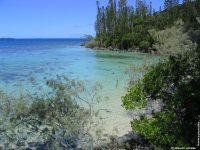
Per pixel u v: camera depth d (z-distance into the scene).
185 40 13.70
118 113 13.19
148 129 7.71
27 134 8.51
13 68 31.95
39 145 8.80
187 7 46.09
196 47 12.10
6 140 8.12
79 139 8.49
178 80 8.47
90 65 36.25
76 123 8.23
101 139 9.69
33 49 80.62
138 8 83.50
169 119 7.58
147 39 61.44
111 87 19.80
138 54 57.78
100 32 85.00
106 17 83.56
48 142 8.39
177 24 18.72
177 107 7.77
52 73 27.88
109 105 14.50
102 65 36.16
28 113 7.98
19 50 74.25
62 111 8.27
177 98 7.78
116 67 33.69
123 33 75.12
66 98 8.33
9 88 18.33
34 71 29.31
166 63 8.95
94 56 52.78
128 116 12.76
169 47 14.30
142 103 8.89
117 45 73.81
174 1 64.12
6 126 7.89
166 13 65.50
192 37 14.33
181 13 54.59
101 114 12.93
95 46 86.19
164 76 8.53
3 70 29.94
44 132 8.17
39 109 8.02
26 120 8.09
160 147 7.48
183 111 7.78
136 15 82.50
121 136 10.30
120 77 24.94
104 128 10.95
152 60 16.02
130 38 68.69
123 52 65.31
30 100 8.32
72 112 8.35
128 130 11.12
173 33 16.89
